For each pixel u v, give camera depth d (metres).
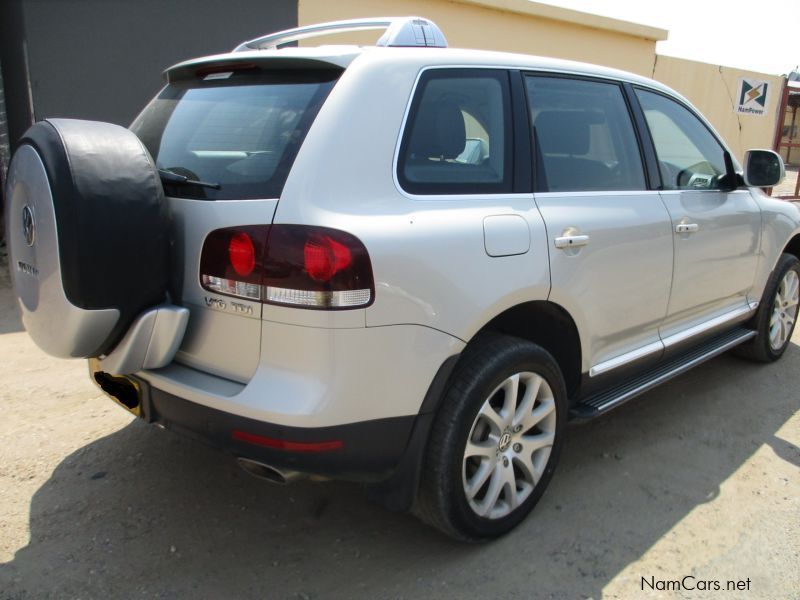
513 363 2.62
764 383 4.57
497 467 2.71
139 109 7.80
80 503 2.99
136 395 2.58
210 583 2.53
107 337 2.32
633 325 3.31
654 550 2.78
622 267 3.12
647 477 3.34
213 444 2.34
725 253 3.92
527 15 10.66
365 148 2.33
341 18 8.77
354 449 2.26
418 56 2.60
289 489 3.17
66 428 3.65
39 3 6.99
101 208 2.17
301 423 2.14
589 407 3.16
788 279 4.81
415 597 2.48
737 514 3.04
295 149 2.28
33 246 2.31
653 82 3.72
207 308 2.34
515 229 2.61
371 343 2.20
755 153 4.07
